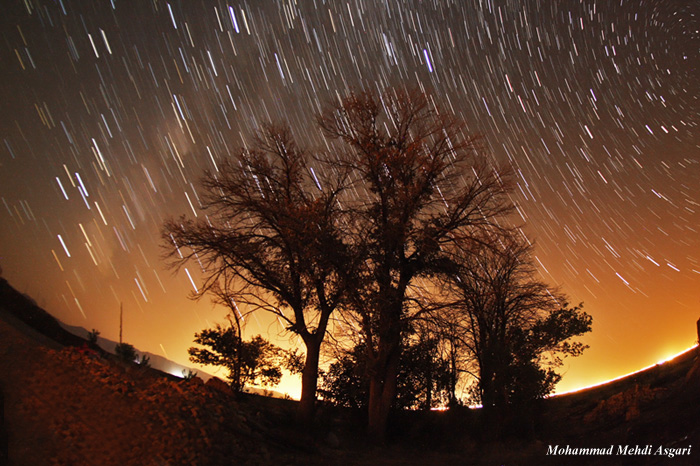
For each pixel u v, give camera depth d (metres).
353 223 16.78
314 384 15.97
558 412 23.78
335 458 12.20
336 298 16.34
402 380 18.08
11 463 6.75
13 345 9.89
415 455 14.27
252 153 17.48
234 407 12.73
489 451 14.76
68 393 8.98
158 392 10.58
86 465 7.41
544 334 20.92
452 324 16.86
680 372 20.70
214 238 16.38
